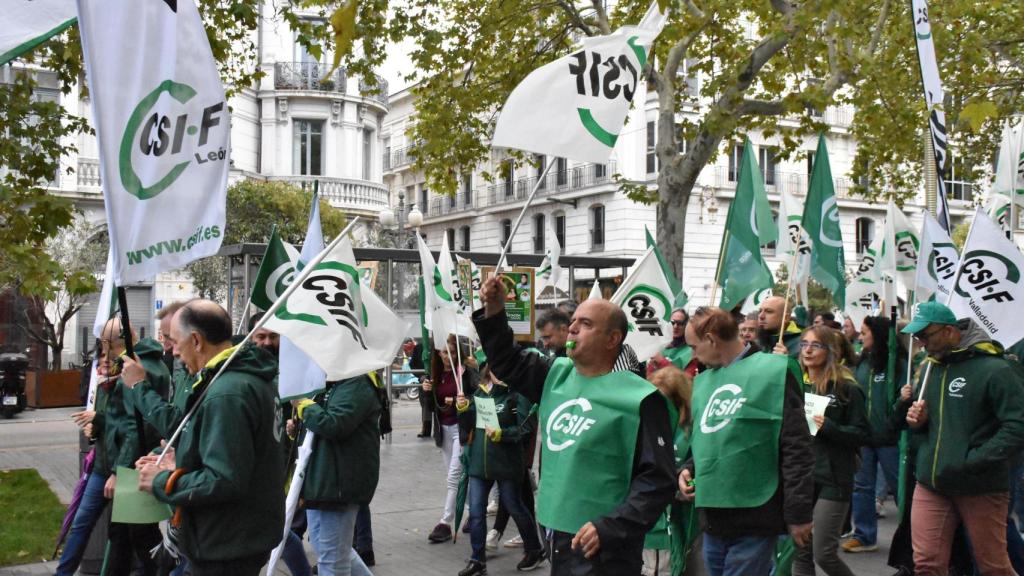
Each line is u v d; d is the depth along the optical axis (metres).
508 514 8.63
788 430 4.88
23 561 7.73
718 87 14.80
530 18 16.52
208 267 32.06
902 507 6.75
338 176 40.44
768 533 4.89
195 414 4.30
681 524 5.55
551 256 14.16
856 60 14.21
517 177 46.66
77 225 28.28
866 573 7.73
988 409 5.71
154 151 4.43
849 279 38.47
